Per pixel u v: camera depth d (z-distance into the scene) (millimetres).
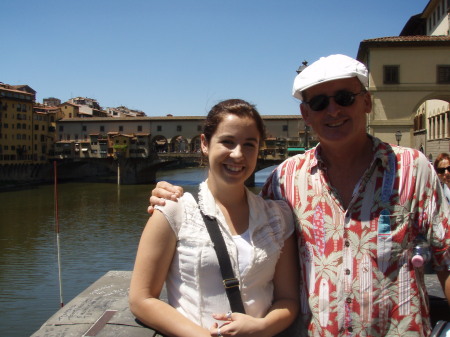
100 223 41250
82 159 82500
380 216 2260
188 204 2201
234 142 2213
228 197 2256
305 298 2359
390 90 34781
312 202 2400
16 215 45781
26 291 22219
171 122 78062
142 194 62344
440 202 2268
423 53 34531
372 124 34938
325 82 2348
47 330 2398
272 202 2402
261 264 2170
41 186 74500
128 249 31203
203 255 2105
